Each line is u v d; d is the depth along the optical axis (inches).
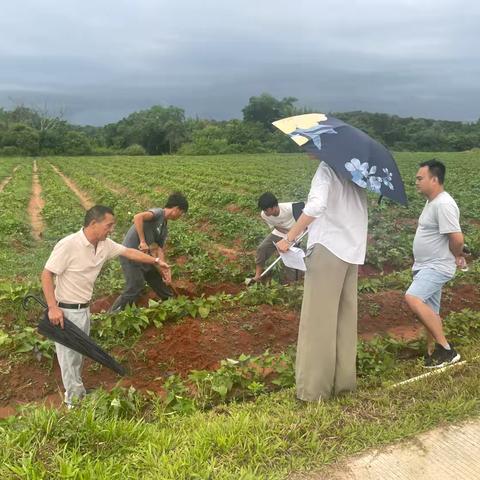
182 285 346.0
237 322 251.0
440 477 130.7
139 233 259.3
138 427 148.2
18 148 2876.5
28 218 672.4
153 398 185.2
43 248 471.5
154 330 245.8
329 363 166.7
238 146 3152.1
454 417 153.7
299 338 171.6
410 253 410.9
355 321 173.0
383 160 163.0
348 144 159.9
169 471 125.6
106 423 145.6
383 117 3900.1
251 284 335.9
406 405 161.2
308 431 146.9
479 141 3533.5
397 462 135.5
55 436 137.0
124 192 992.2
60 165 1883.6
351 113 3951.8
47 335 178.5
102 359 184.9
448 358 199.9
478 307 288.5
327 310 164.9
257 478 123.9
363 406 163.2
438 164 194.1
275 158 2262.6
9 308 280.5
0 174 1337.4
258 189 857.5
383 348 215.6
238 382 195.2
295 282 316.2
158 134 3567.9
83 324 186.1
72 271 178.9
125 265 263.1
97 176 1405.0
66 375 189.0
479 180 1010.7
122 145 3617.1
